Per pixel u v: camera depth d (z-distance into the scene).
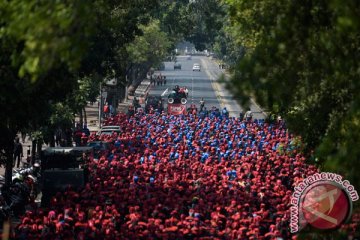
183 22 107.25
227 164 64.38
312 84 23.94
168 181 55.31
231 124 93.69
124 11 57.09
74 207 47.00
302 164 61.69
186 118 100.38
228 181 56.94
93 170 59.81
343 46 22.44
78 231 42.97
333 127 25.61
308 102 26.89
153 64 148.25
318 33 23.16
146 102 128.75
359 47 22.55
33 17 20.09
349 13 20.14
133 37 60.44
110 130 88.25
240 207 47.47
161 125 94.25
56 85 38.28
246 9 27.78
